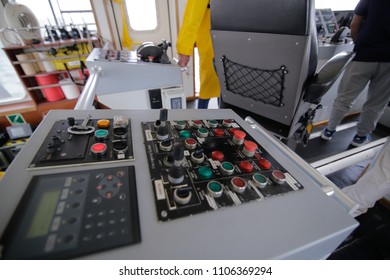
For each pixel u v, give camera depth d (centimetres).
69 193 33
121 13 226
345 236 37
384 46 146
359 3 151
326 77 74
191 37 146
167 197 36
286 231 33
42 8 195
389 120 236
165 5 241
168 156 43
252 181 41
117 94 117
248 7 69
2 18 177
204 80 193
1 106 204
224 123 63
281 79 78
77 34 193
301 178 44
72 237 28
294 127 98
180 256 28
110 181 36
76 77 210
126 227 30
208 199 36
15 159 39
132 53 142
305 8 57
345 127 232
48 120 53
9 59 175
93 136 48
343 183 162
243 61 87
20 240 27
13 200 32
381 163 96
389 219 115
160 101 126
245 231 32
